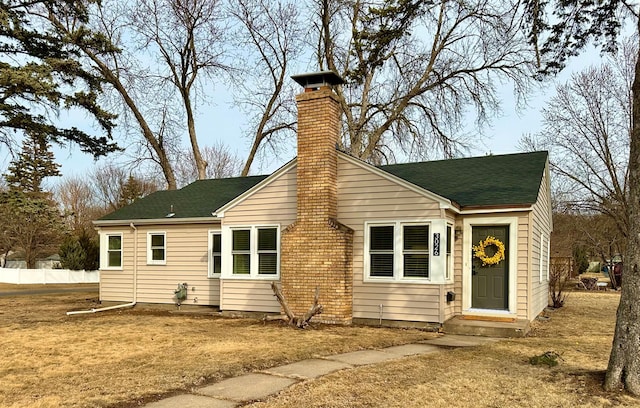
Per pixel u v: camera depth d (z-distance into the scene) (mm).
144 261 17047
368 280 12180
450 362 7848
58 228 42000
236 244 14273
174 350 8789
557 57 10203
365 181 12461
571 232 30250
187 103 27469
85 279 37625
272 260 13648
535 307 13266
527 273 11711
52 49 20781
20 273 34938
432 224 11531
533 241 12258
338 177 12820
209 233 15930
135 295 17047
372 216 12297
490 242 12141
